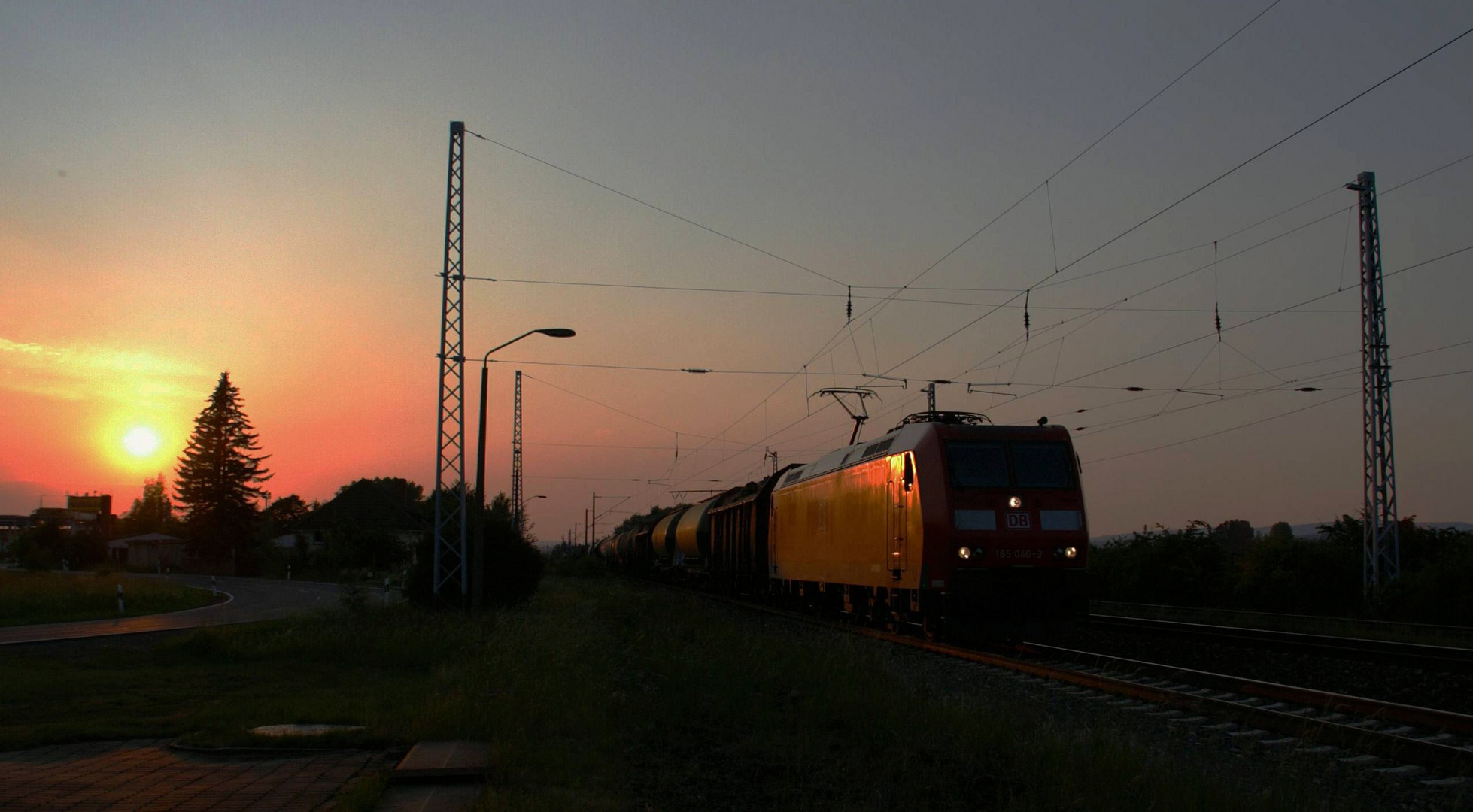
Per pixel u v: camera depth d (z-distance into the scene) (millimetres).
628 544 65812
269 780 7309
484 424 21938
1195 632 20141
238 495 72500
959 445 17656
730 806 7195
